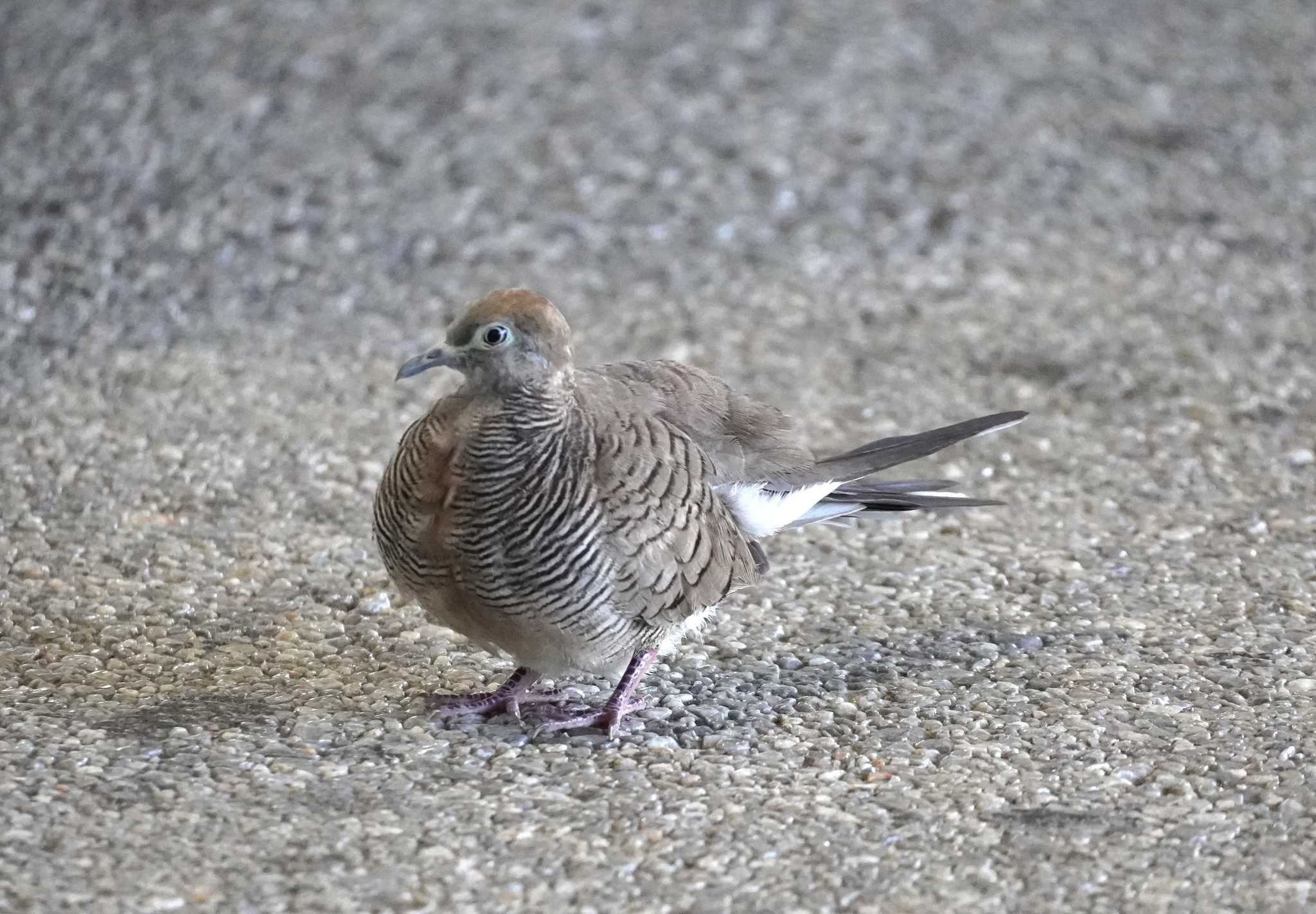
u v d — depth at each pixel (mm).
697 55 20562
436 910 7051
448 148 17906
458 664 9461
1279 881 7457
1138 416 13203
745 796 8109
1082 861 7602
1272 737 8727
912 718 8945
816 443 12602
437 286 15273
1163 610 10258
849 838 7754
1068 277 15930
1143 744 8672
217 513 11172
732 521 8828
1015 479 12156
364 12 20953
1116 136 19125
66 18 19672
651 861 7504
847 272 15945
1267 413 13266
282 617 9891
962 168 18156
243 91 18531
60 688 8922
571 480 8016
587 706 9031
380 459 12117
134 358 13523
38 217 15617
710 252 16219
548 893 7215
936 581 10633
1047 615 10195
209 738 8430
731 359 14102
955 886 7383
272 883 7176
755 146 18328
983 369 14055
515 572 8055
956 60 20891
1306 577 10695
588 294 15281
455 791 8039
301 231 16016
